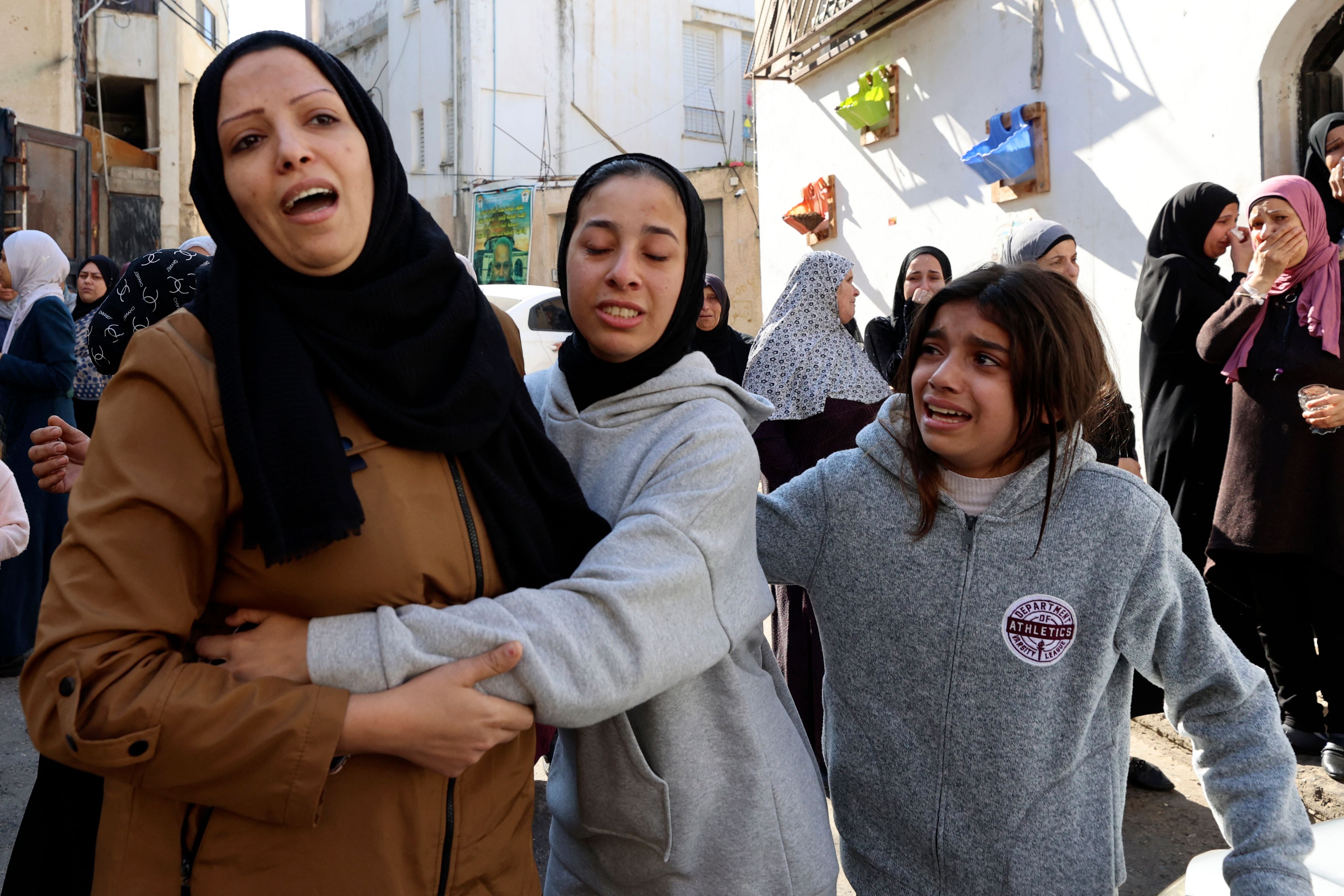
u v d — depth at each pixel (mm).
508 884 1154
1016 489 1272
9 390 3896
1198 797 2791
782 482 2756
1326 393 2594
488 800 1116
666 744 1238
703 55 18156
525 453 1188
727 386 1353
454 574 1073
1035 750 1258
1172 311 3117
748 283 13094
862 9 5926
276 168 1011
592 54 16859
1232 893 1188
